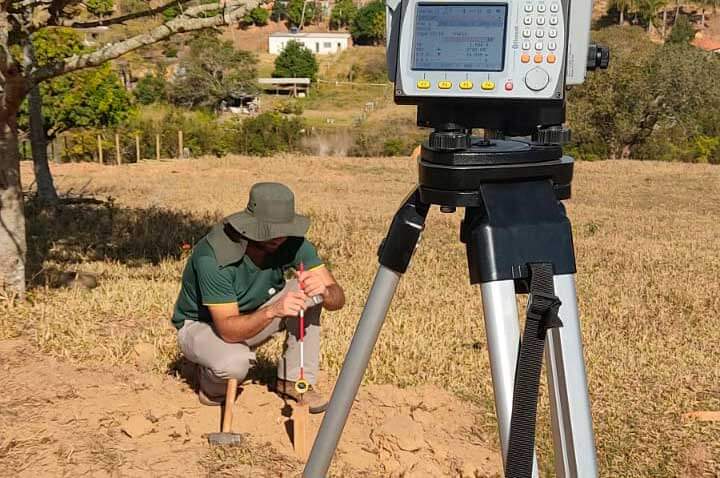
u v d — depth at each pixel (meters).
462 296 7.58
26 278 6.97
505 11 1.71
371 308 1.98
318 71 78.00
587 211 16.88
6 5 5.39
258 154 34.16
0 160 5.80
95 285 6.92
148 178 20.45
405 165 25.70
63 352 4.91
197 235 10.26
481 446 4.20
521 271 1.74
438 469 3.80
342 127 51.75
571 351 1.74
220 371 3.85
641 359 5.76
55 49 17.41
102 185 18.52
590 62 1.88
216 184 19.52
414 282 8.15
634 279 8.81
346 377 2.04
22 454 3.59
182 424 3.96
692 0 112.19
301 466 3.69
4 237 5.89
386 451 3.96
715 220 15.97
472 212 1.84
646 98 33.75
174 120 36.00
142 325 5.70
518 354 1.73
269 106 59.34
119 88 27.83
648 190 21.02
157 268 8.05
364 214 14.53
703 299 7.89
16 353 4.82
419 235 1.93
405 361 5.33
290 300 3.70
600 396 5.01
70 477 3.43
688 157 34.94
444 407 4.64
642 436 4.45
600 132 34.94
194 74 52.59
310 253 4.09
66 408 4.06
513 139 2.02
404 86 1.76
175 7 5.92
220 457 3.69
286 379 4.23
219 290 3.77
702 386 5.29
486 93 1.72
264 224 3.69
